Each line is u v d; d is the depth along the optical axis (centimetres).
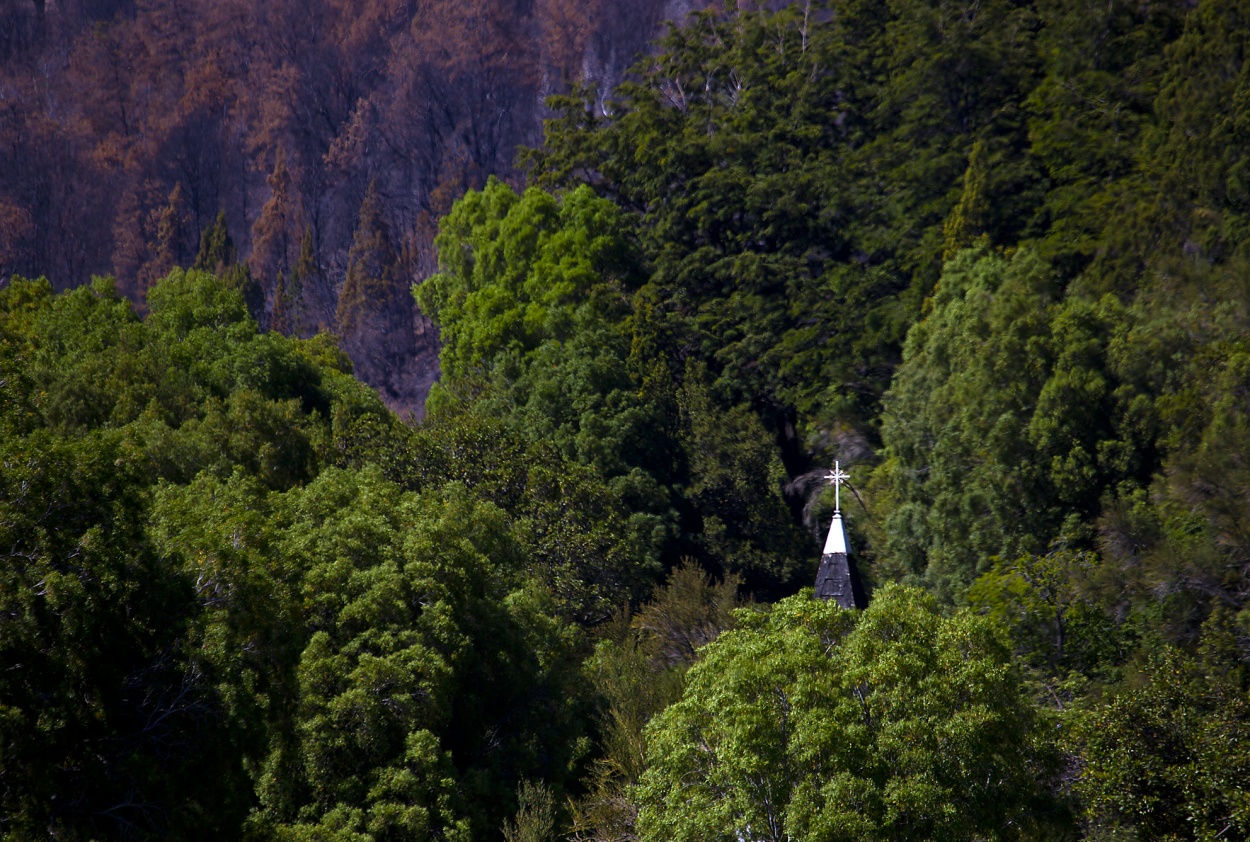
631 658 11375
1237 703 7231
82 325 15862
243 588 7400
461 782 9119
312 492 11125
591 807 9131
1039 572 10025
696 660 12288
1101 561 10856
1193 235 15838
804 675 6831
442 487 14488
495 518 12369
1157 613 9244
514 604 10875
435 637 9562
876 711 6844
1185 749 7138
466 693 9944
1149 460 11881
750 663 6962
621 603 14400
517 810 9362
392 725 8912
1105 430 12144
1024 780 6819
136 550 6762
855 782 6444
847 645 7225
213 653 6931
